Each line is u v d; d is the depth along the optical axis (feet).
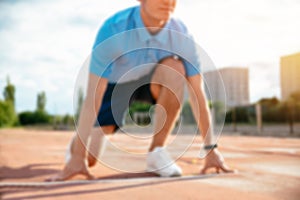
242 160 9.31
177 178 6.12
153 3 5.50
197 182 5.72
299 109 41.06
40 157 9.77
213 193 4.74
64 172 5.94
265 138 25.57
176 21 6.26
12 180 5.95
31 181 5.86
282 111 42.04
